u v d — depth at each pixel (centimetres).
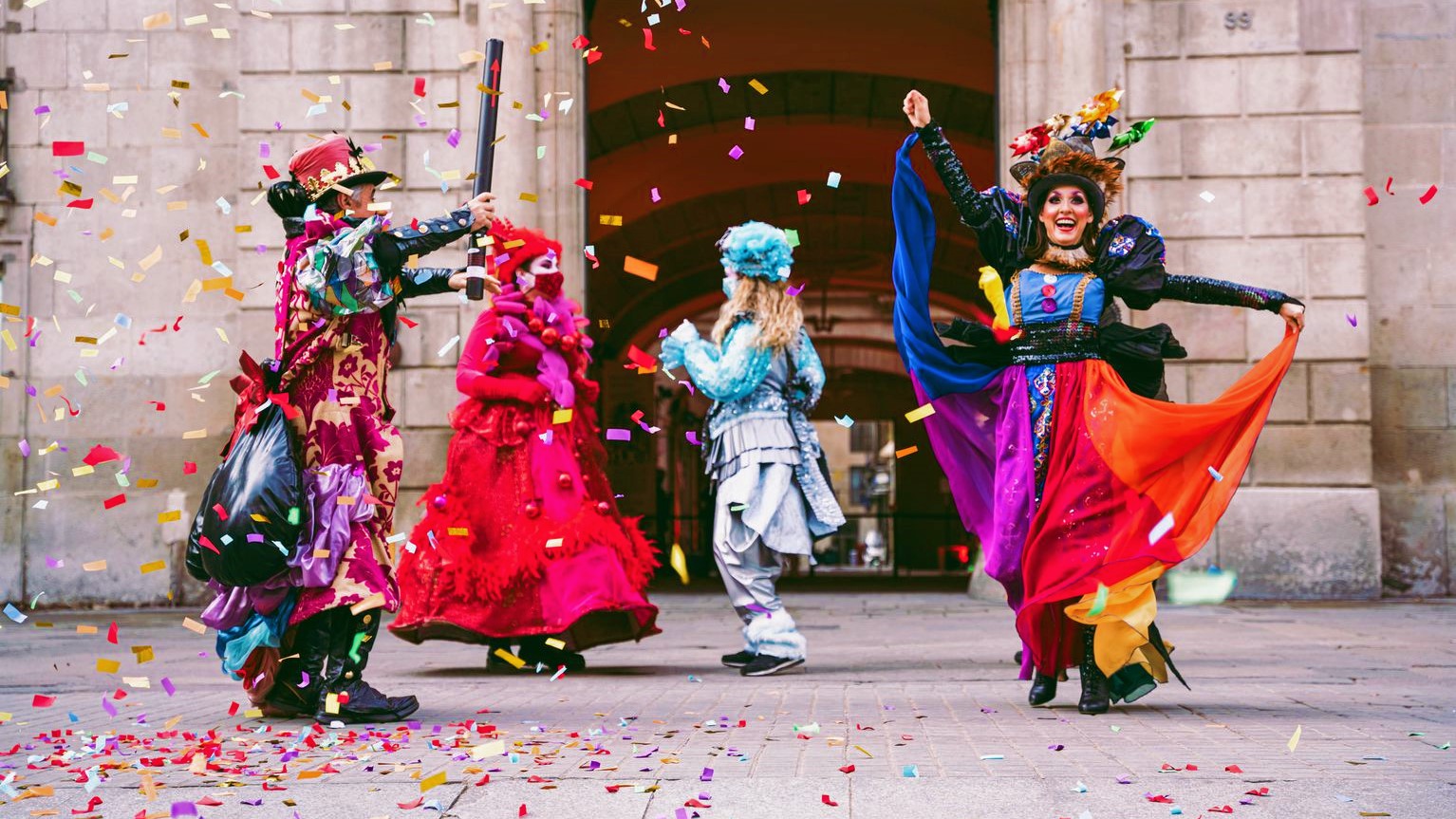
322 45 1050
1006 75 1048
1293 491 1012
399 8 1047
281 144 1050
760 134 1752
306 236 400
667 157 1794
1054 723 384
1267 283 1027
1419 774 289
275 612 387
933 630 771
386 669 591
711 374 567
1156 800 260
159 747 343
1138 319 1026
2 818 252
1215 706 423
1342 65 1032
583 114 1045
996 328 432
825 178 1903
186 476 1070
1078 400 419
